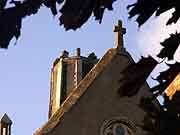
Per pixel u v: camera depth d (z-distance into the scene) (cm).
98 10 545
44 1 534
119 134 2677
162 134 507
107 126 2681
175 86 537
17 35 522
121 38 2916
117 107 2720
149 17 541
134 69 539
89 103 2712
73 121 2653
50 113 3325
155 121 514
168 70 536
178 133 502
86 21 545
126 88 541
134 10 542
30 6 527
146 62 536
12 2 523
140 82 539
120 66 2831
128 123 2694
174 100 513
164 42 539
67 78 3400
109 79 2789
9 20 520
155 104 537
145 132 526
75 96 2717
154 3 538
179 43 536
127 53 2872
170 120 506
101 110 2709
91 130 2653
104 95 2744
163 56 536
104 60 2833
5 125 3038
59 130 2617
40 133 2594
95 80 2772
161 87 537
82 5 541
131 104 2720
